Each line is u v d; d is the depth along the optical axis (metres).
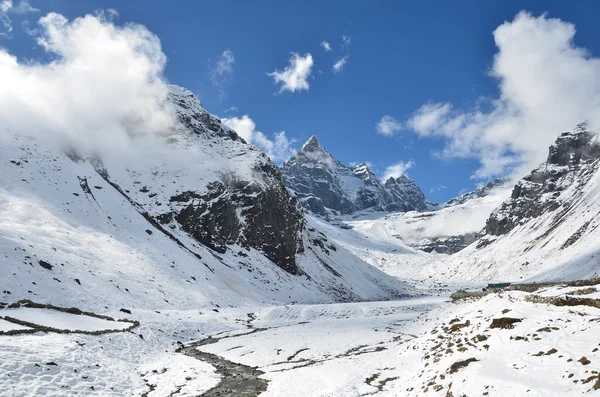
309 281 134.38
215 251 110.44
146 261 74.31
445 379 17.75
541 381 13.28
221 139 176.25
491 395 13.70
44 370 21.44
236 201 131.50
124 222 89.88
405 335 46.97
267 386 25.50
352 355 35.75
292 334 48.88
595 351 14.12
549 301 25.03
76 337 30.02
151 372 28.75
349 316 70.25
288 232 143.25
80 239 70.88
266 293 100.56
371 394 22.75
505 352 17.61
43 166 93.69
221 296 76.50
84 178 100.50
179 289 68.88
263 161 158.12
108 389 22.61
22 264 46.88
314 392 23.34
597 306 21.73
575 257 169.12
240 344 42.22
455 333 26.25
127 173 118.94
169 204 112.06
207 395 23.86
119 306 50.41
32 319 32.94
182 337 45.41
